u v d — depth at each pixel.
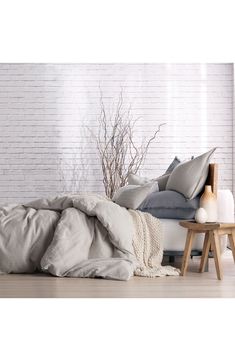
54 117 10.54
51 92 10.55
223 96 10.59
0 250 6.65
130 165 10.45
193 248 7.06
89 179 10.53
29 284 6.14
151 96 10.58
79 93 10.55
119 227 6.71
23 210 6.98
